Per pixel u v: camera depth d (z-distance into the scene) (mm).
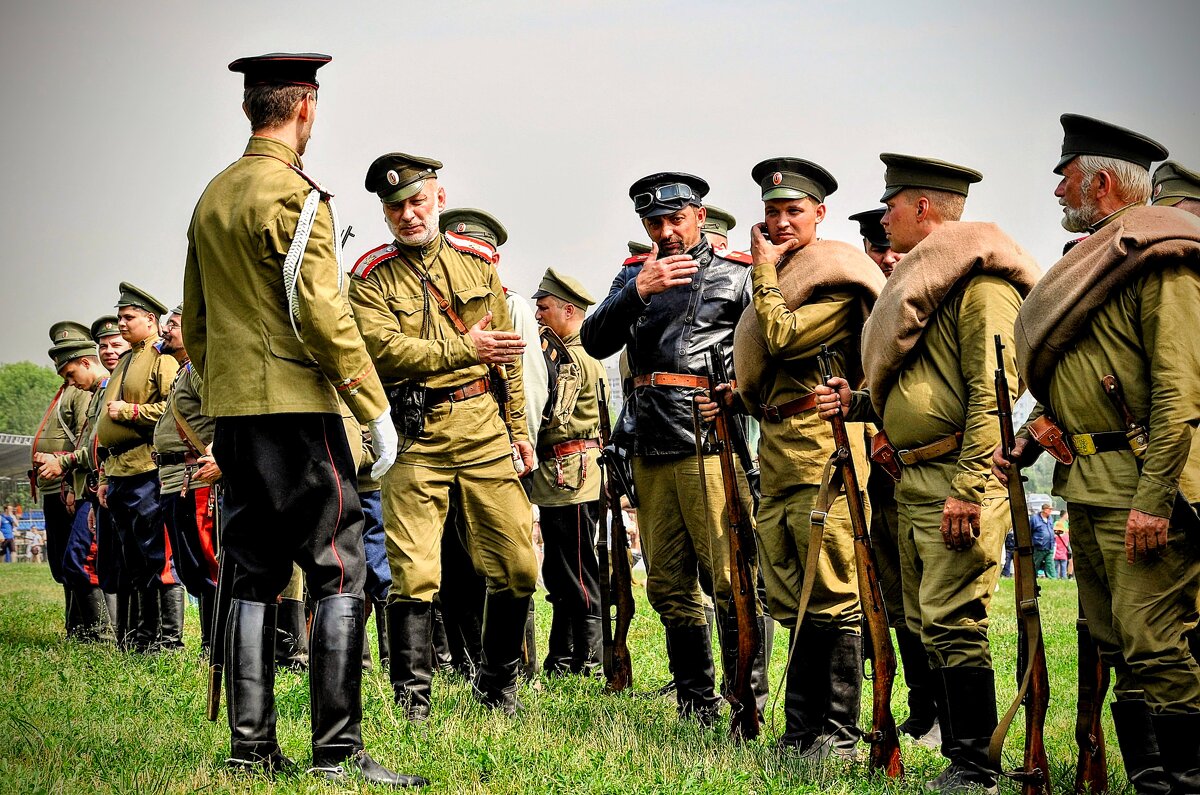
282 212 4965
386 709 6629
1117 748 6969
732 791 5250
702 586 7297
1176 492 4793
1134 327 4961
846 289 6359
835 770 5852
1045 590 19719
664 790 5094
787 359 6316
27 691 7188
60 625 12180
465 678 8773
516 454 7246
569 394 9906
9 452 32219
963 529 5465
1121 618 5008
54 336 12289
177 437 9219
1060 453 5207
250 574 5164
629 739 6227
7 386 86938
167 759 5254
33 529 40250
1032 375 5254
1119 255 4906
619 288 7645
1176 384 4766
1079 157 5340
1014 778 5043
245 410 4996
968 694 5559
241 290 5031
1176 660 4898
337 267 5062
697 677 7211
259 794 4754
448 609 9008
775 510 6484
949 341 5707
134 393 10172
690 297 7121
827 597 6242
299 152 5312
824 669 6273
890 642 5664
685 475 7004
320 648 5066
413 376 6859
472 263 7234
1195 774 4887
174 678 7742
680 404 7000
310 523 5090
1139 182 5262
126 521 10172
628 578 8055
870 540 5785
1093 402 5047
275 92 5195
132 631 10672
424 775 5336
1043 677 5031
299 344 5062
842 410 5977
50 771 5016
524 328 8445
